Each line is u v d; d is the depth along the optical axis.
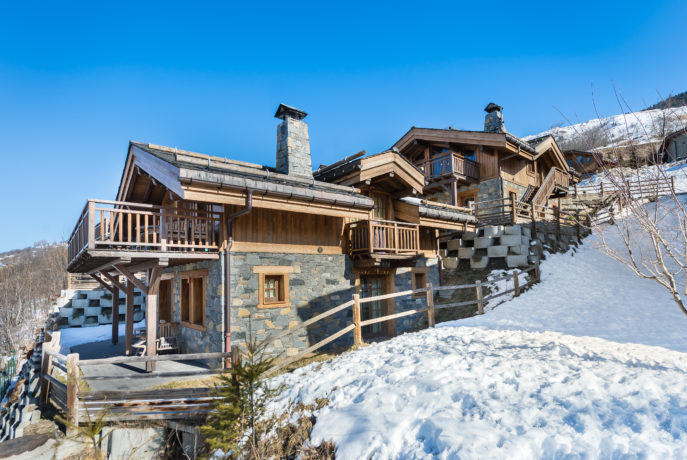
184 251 8.40
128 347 10.23
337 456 4.16
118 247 9.07
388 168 11.24
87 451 4.84
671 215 12.39
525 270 13.32
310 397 5.53
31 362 12.85
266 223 9.47
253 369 5.22
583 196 24.23
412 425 4.19
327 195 9.41
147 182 10.73
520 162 20.12
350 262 11.21
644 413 3.66
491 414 4.03
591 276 13.37
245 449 5.02
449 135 18.38
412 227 12.41
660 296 11.05
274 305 9.33
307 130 11.67
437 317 12.89
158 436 6.12
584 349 6.23
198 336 9.87
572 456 3.27
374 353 6.89
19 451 4.96
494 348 6.49
